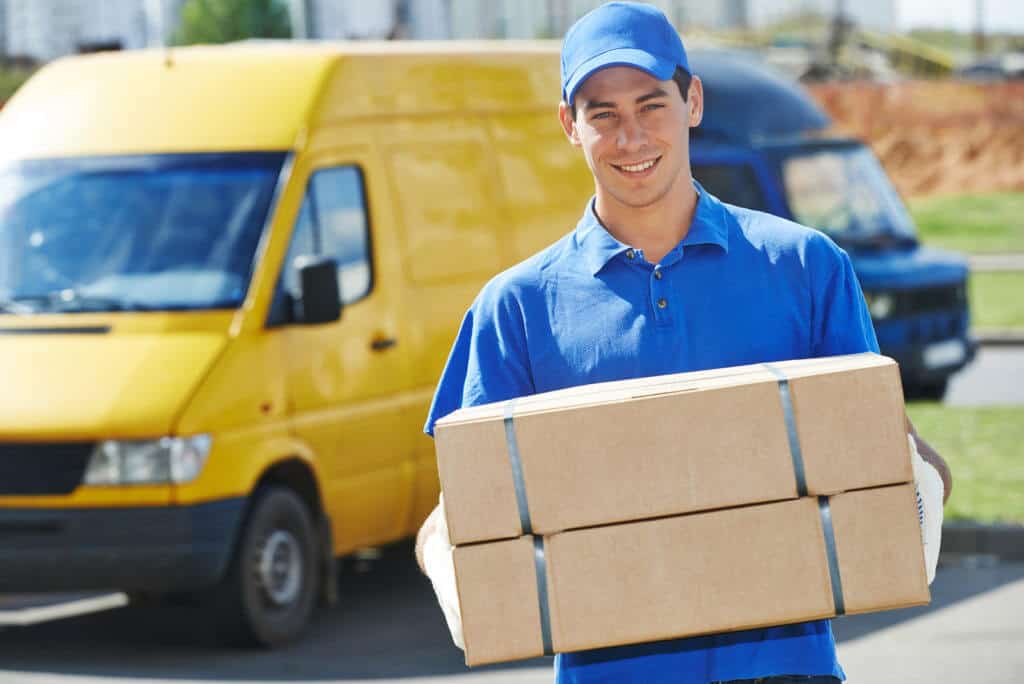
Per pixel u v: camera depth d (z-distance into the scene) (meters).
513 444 3.86
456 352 4.55
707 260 4.33
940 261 20.14
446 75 12.47
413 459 11.70
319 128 11.41
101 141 11.62
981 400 21.17
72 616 11.84
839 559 3.85
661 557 3.86
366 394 11.33
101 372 10.38
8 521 10.19
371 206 11.59
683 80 4.34
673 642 4.25
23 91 12.16
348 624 11.25
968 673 9.30
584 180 13.41
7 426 10.18
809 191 20.11
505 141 12.78
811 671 4.24
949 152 63.75
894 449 3.86
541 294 4.38
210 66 11.79
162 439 10.06
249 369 10.51
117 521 10.05
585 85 4.28
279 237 10.96
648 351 4.30
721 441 3.86
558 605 3.86
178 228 11.11
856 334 4.31
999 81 63.59
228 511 10.19
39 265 11.12
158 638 11.01
